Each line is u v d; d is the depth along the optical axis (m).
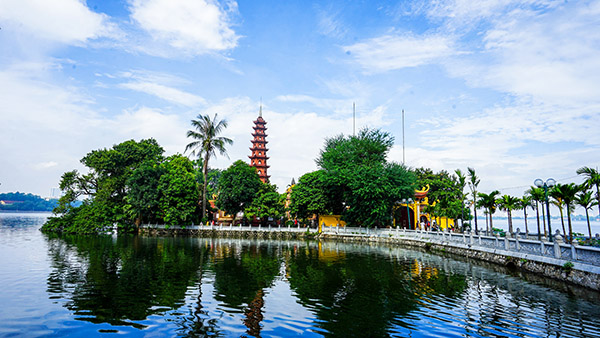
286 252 30.45
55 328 10.02
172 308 12.20
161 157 58.91
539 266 18.70
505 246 22.28
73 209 53.25
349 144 48.34
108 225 48.59
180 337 9.48
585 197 27.83
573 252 16.31
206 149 53.31
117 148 56.62
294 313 11.80
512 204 34.53
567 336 9.62
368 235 43.72
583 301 13.27
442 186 60.53
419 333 9.94
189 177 53.62
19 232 46.44
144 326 10.32
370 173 41.59
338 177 44.41
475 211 35.06
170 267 20.84
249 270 20.28
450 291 15.05
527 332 9.95
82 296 13.50
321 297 14.01
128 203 50.78
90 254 25.91
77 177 54.66
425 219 51.41
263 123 77.12
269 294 14.46
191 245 35.62
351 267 21.72
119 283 15.96
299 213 52.41
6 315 11.10
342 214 50.44
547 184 19.50
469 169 35.47
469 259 25.66
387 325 10.60
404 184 42.88
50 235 43.22
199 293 14.44
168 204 49.00
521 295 14.23
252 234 50.03
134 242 37.38
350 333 9.94
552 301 13.26
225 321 10.89
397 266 22.12
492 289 15.38
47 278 16.66
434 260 25.14
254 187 52.81
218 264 22.45
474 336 9.66
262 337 9.55
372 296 14.18
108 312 11.60
